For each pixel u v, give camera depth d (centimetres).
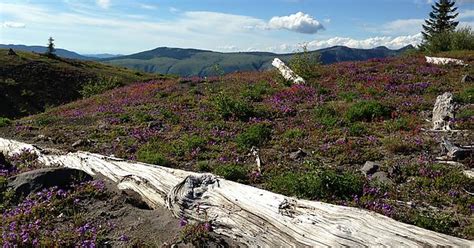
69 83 7356
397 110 1775
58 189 1002
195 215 790
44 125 2144
